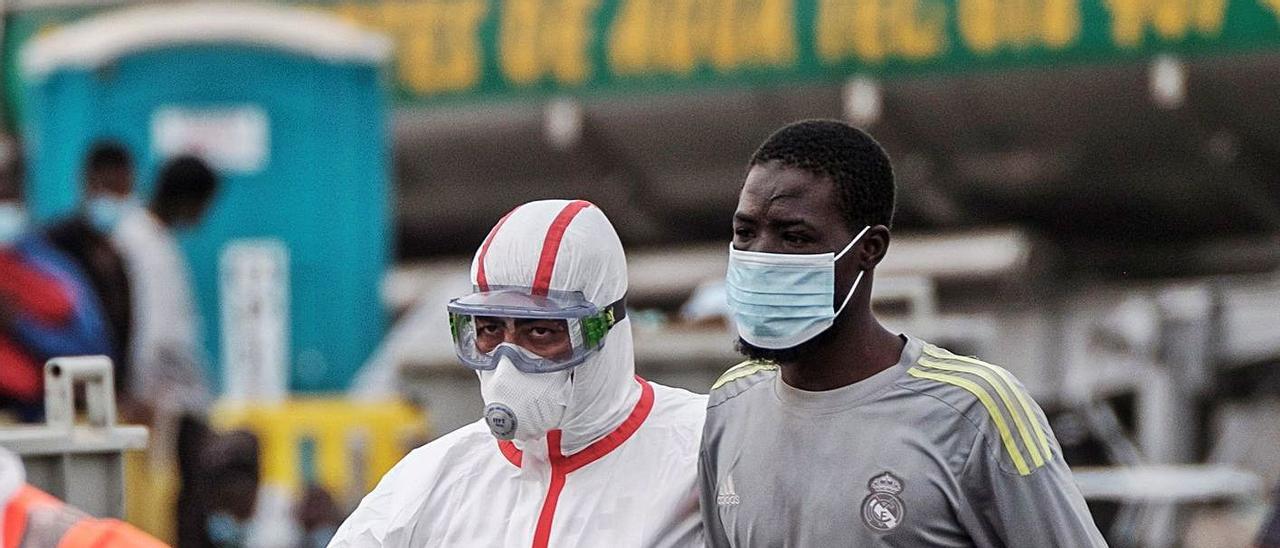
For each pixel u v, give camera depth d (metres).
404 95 31.22
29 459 11.05
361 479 21.84
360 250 26.09
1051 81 28.20
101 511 11.23
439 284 33.62
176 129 25.62
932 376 8.09
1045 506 7.85
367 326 26.11
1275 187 29.08
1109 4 27.47
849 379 8.20
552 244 8.88
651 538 8.95
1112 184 29.52
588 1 30.53
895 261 29.56
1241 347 26.58
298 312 25.75
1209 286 28.89
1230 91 27.38
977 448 7.88
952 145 29.55
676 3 30.03
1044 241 30.42
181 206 20.22
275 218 25.72
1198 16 26.91
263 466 21.80
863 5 28.94
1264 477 25.53
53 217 23.08
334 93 25.94
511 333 8.83
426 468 9.32
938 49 28.55
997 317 29.00
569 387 8.93
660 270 31.89
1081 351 28.81
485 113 31.89
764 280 8.14
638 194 32.31
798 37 29.27
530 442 9.12
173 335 19.47
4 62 32.56
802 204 8.09
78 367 11.24
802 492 8.11
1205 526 22.41
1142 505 22.14
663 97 30.61
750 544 8.30
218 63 25.70
